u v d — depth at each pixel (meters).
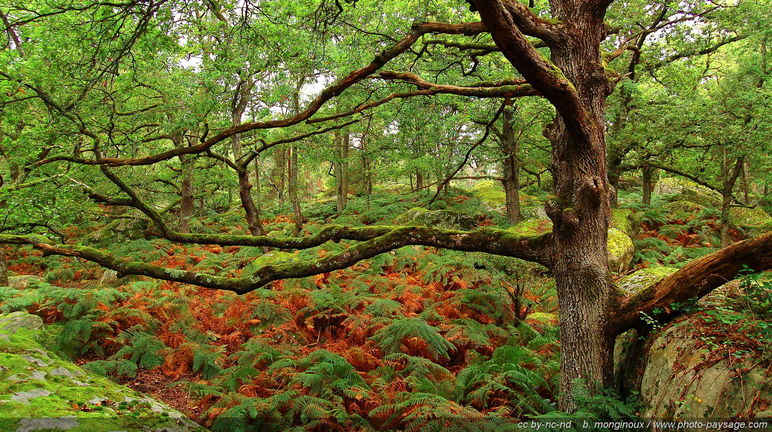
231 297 9.15
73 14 6.33
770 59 11.84
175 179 15.40
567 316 4.54
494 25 3.40
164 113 11.43
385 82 7.29
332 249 12.10
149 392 6.27
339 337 8.19
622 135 12.68
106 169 5.57
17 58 6.37
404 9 8.45
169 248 15.03
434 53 7.20
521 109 12.05
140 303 8.54
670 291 4.04
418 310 8.66
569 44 4.50
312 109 4.86
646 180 16.89
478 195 19.19
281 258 11.77
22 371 2.89
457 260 9.63
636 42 12.09
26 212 6.95
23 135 8.15
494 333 7.54
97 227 17.44
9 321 7.07
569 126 4.23
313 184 31.69
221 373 6.59
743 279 3.63
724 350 3.34
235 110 11.83
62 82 7.12
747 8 10.89
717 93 11.57
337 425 5.16
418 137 14.33
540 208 15.47
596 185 4.23
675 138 11.83
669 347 3.89
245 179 12.62
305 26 7.06
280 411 5.52
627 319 4.27
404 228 5.17
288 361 6.32
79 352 7.16
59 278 12.87
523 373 5.73
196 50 10.46
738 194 19.92
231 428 5.01
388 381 6.13
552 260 4.68
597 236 4.42
